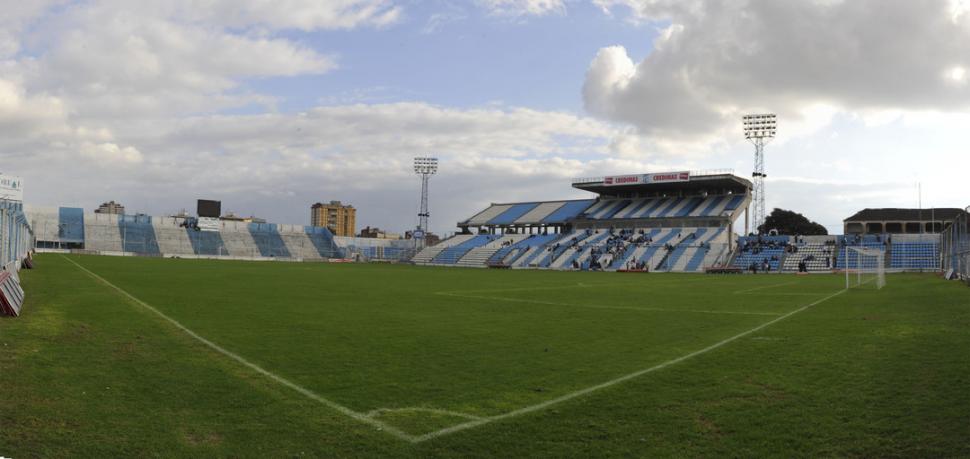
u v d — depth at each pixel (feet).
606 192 368.27
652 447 22.49
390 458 21.38
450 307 78.23
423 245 391.04
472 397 29.86
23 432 22.62
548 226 373.20
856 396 29.14
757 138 321.11
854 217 350.23
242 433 23.77
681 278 193.98
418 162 385.50
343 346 44.65
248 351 41.45
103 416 25.13
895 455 21.35
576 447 22.54
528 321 62.95
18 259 109.70
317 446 22.47
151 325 51.75
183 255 349.20
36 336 42.01
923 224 321.52
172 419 25.20
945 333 48.24
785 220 401.29
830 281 167.43
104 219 354.13
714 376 34.45
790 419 25.71
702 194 345.92
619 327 58.18
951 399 27.86
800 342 47.24
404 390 31.19
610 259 291.17
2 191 144.25
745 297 101.09
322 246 412.77
